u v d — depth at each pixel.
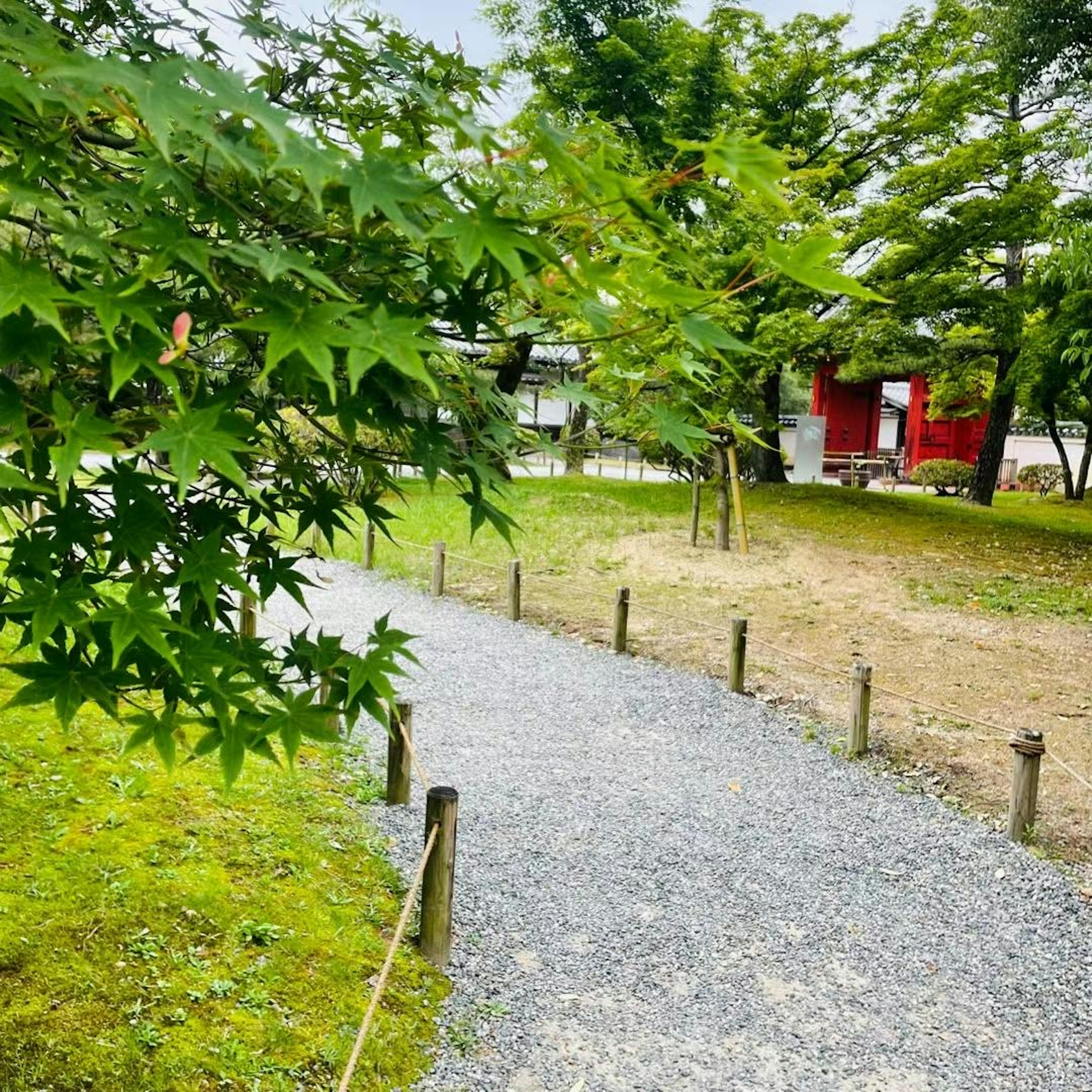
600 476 19.67
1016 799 5.06
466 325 1.51
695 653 8.16
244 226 1.47
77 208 1.30
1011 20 12.06
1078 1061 3.38
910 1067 3.29
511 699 6.97
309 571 10.70
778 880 4.57
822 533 13.28
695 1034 3.38
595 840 4.85
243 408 1.73
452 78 1.88
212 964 3.19
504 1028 3.29
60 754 4.32
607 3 15.41
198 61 1.06
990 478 18.53
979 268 14.93
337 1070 2.89
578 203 1.31
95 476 1.50
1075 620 9.22
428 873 3.55
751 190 1.09
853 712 6.11
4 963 2.96
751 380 11.61
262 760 4.93
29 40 1.17
